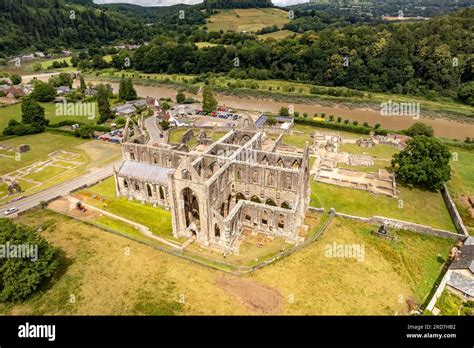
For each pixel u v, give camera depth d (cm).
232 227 7406
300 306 5909
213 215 7188
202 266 6906
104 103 16338
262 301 6009
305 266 6875
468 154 12812
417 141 10019
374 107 19388
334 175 10788
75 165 12106
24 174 11444
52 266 6425
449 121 17325
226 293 6200
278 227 7719
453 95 19238
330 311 5822
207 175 8700
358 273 6725
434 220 8581
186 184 7175
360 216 8656
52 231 8138
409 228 8150
